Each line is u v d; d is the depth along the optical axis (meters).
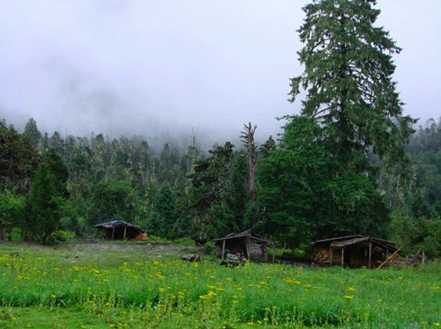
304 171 41.62
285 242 42.75
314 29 46.12
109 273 15.86
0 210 45.72
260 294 11.56
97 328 9.35
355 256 40.97
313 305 10.92
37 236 45.59
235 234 43.31
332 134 43.38
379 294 16.11
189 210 62.16
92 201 90.69
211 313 10.26
